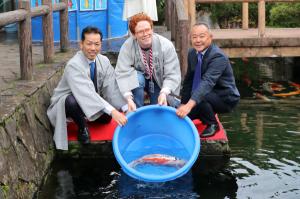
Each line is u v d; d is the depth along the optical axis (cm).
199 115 498
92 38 466
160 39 499
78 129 491
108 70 503
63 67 637
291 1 830
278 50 818
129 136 482
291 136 578
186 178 450
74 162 491
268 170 469
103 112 472
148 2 740
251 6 1282
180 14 685
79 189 427
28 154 423
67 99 475
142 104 511
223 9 1277
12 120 405
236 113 693
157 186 432
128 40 503
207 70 476
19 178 386
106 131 508
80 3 849
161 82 510
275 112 697
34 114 467
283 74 971
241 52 819
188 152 467
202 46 471
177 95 505
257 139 567
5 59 675
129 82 495
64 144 479
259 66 1038
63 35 731
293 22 1167
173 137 483
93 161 493
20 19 495
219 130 511
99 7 867
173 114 471
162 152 483
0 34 969
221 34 891
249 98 791
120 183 440
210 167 476
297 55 820
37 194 416
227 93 486
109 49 754
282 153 517
